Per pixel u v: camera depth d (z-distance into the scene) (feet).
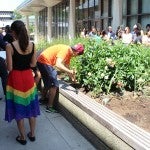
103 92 20.61
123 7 57.72
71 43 32.07
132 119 16.42
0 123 20.20
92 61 21.25
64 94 20.83
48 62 21.62
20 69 16.28
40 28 133.90
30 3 109.50
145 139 13.15
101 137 15.83
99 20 69.15
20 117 16.46
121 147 14.02
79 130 18.56
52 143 17.16
